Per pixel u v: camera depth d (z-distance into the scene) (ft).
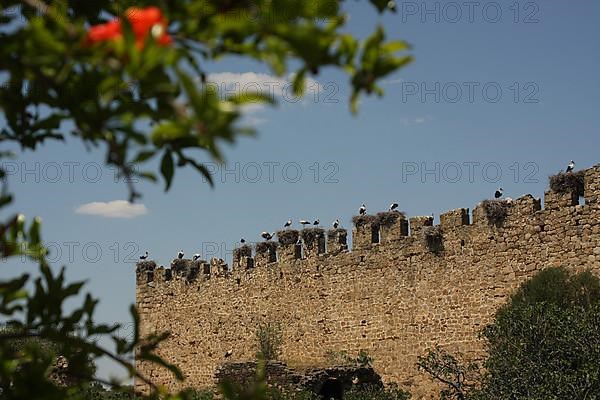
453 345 464.65
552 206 429.38
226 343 585.63
